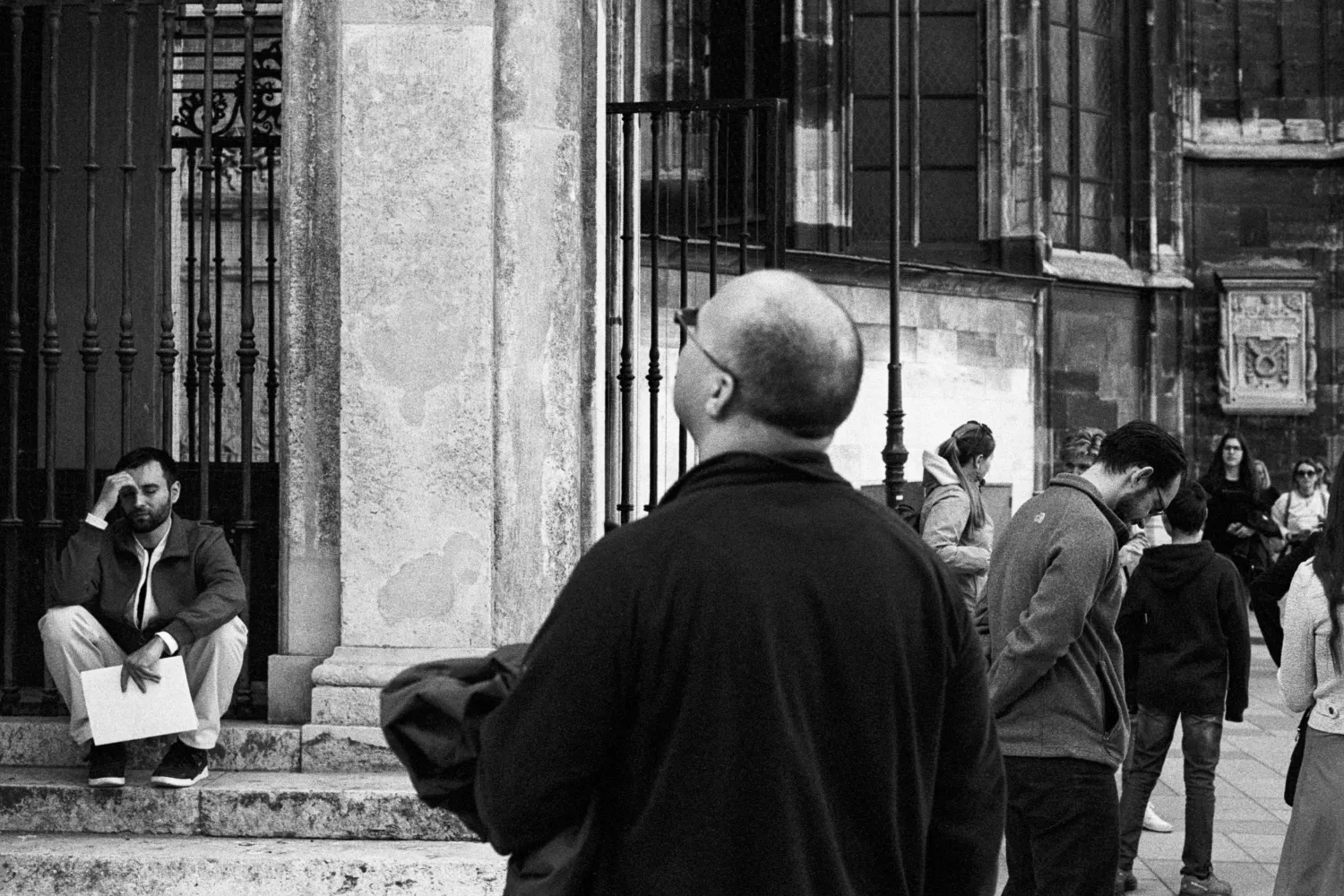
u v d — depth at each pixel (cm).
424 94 689
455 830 645
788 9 1930
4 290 828
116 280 827
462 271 687
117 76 821
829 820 262
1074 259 2256
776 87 1941
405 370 687
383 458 687
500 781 262
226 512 798
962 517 823
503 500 691
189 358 1038
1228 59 2564
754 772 257
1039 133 2120
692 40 1883
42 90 828
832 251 1956
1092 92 2322
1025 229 2106
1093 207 2325
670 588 261
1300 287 2517
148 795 650
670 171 1764
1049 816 517
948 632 277
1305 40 2558
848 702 264
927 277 1895
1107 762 520
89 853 621
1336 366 2547
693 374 283
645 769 263
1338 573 514
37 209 827
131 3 726
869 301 1841
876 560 270
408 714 293
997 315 2045
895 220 1117
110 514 748
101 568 668
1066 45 2262
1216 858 830
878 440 1844
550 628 264
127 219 725
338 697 682
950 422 1955
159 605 666
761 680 258
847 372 279
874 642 265
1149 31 2381
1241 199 2559
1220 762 1096
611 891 264
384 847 635
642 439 1364
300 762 682
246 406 740
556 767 259
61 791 652
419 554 686
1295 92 2561
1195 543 757
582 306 739
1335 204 2556
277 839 646
